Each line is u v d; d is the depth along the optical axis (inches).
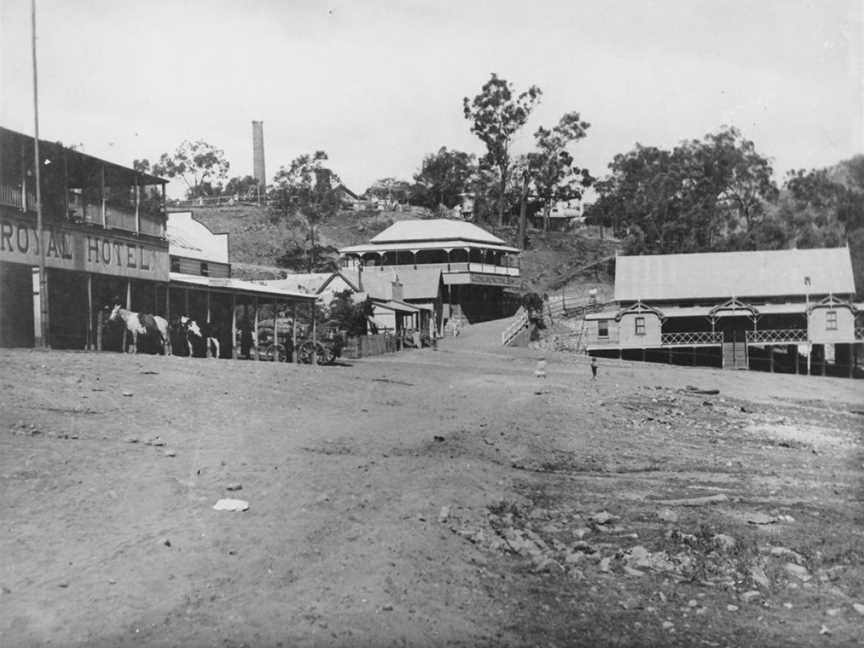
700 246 3668.8
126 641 286.7
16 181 1006.4
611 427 930.7
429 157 5211.6
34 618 298.2
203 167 5029.5
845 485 645.9
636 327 2508.6
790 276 2513.5
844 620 366.3
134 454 535.5
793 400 1477.6
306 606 327.0
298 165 3939.5
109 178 1238.3
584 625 343.6
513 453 714.2
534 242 4542.3
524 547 435.8
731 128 3430.1
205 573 349.7
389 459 615.2
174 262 1838.1
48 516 398.9
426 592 356.8
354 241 4306.1
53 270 1095.0
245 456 572.1
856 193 3329.2
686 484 636.1
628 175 4192.9
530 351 2354.8
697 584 405.4
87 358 959.0
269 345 1592.0
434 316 2842.0
